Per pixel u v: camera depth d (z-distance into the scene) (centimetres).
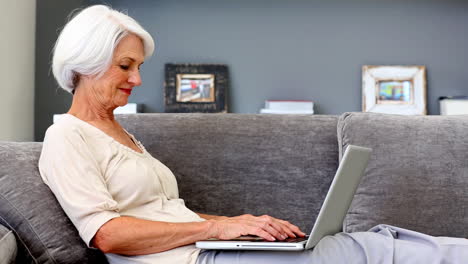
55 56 148
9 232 128
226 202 187
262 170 189
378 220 177
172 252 133
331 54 444
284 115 197
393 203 178
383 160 181
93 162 138
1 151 138
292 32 444
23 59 360
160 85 436
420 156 181
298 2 444
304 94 443
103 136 146
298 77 443
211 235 133
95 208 128
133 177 143
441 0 447
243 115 196
